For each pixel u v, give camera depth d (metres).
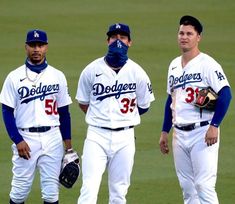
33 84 31.66
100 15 78.88
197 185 31.22
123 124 31.52
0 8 81.25
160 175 40.03
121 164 31.59
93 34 72.38
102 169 31.44
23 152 31.39
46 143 31.81
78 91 32.06
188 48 31.22
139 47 68.25
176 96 31.66
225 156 43.03
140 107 32.22
